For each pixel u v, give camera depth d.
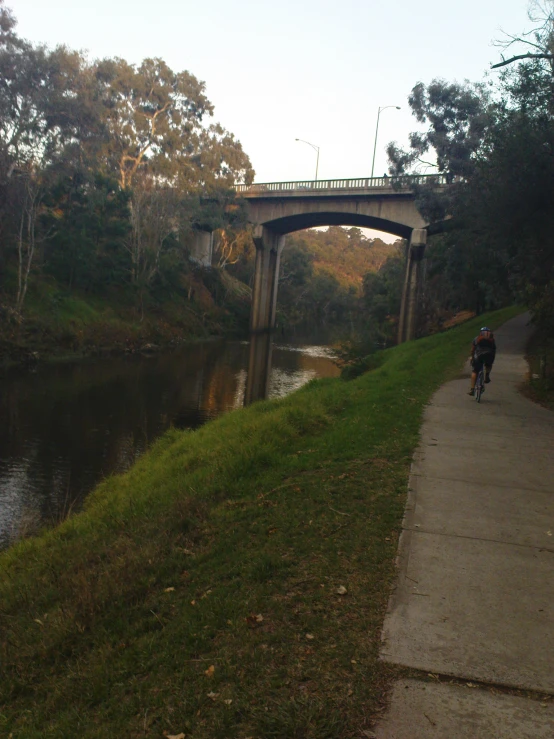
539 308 17.12
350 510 6.38
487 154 20.91
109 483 12.36
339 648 3.87
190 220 64.62
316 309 109.06
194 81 70.19
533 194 17.95
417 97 34.12
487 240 26.03
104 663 4.02
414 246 57.25
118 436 19.97
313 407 12.23
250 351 54.09
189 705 3.42
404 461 8.29
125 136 64.94
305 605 4.43
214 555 5.53
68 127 43.16
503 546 5.52
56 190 47.94
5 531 11.50
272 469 8.07
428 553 5.32
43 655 4.41
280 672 3.63
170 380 33.47
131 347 47.12
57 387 28.70
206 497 7.23
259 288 71.81
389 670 3.64
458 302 58.44
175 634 4.21
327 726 3.14
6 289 42.56
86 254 51.53
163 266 61.09
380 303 73.25
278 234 75.88
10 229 43.69
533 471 8.02
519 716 3.27
